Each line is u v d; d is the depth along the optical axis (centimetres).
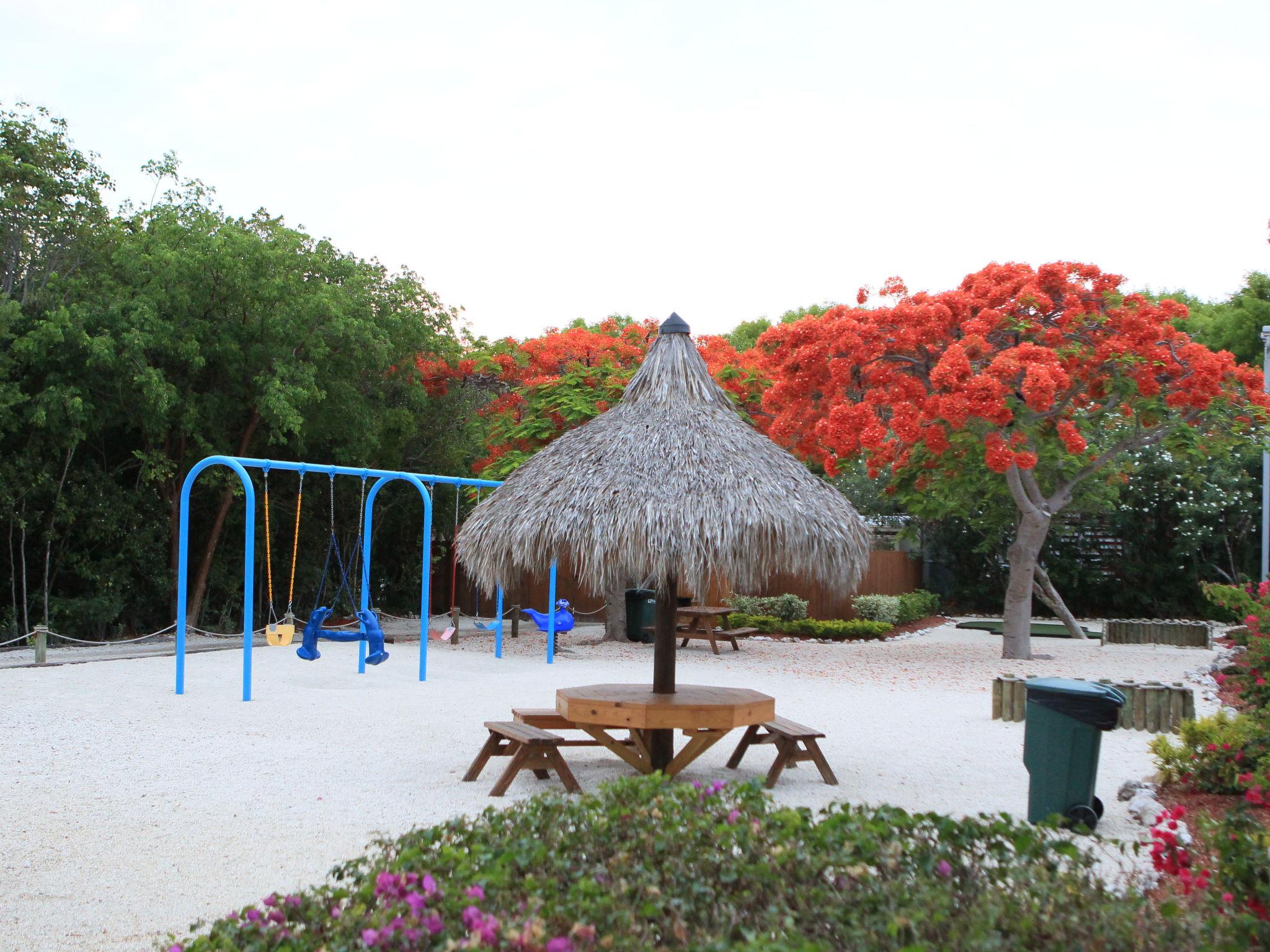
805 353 1511
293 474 2178
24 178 1706
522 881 368
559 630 1639
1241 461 2342
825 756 870
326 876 540
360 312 1992
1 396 1594
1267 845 426
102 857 580
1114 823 659
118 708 1075
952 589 2706
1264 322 3081
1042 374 1363
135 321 1684
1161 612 2506
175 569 1966
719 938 316
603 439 795
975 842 402
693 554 702
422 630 1338
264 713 1061
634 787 464
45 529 1752
